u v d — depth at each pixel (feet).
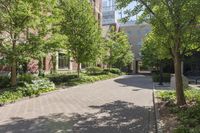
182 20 34.27
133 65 200.64
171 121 29.43
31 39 53.11
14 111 37.47
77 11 83.97
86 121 31.58
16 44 52.80
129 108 40.68
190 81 99.30
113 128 28.50
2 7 51.11
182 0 33.06
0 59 51.16
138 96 54.95
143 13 39.68
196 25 36.35
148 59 98.12
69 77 88.12
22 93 49.62
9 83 57.16
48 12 57.11
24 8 49.78
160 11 36.78
